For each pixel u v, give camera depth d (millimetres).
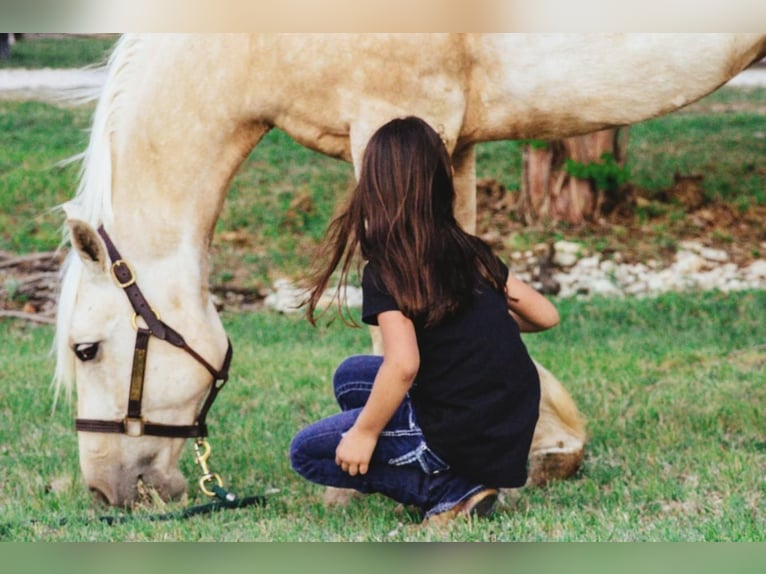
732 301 7273
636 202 8938
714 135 10742
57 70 13352
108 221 3887
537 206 8766
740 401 5133
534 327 3625
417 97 3963
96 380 3832
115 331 3807
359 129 3961
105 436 3846
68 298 3834
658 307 7230
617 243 8383
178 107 3963
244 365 6184
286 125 4090
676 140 10594
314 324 3492
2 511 3912
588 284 7797
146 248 3906
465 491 3469
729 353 6160
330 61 3932
